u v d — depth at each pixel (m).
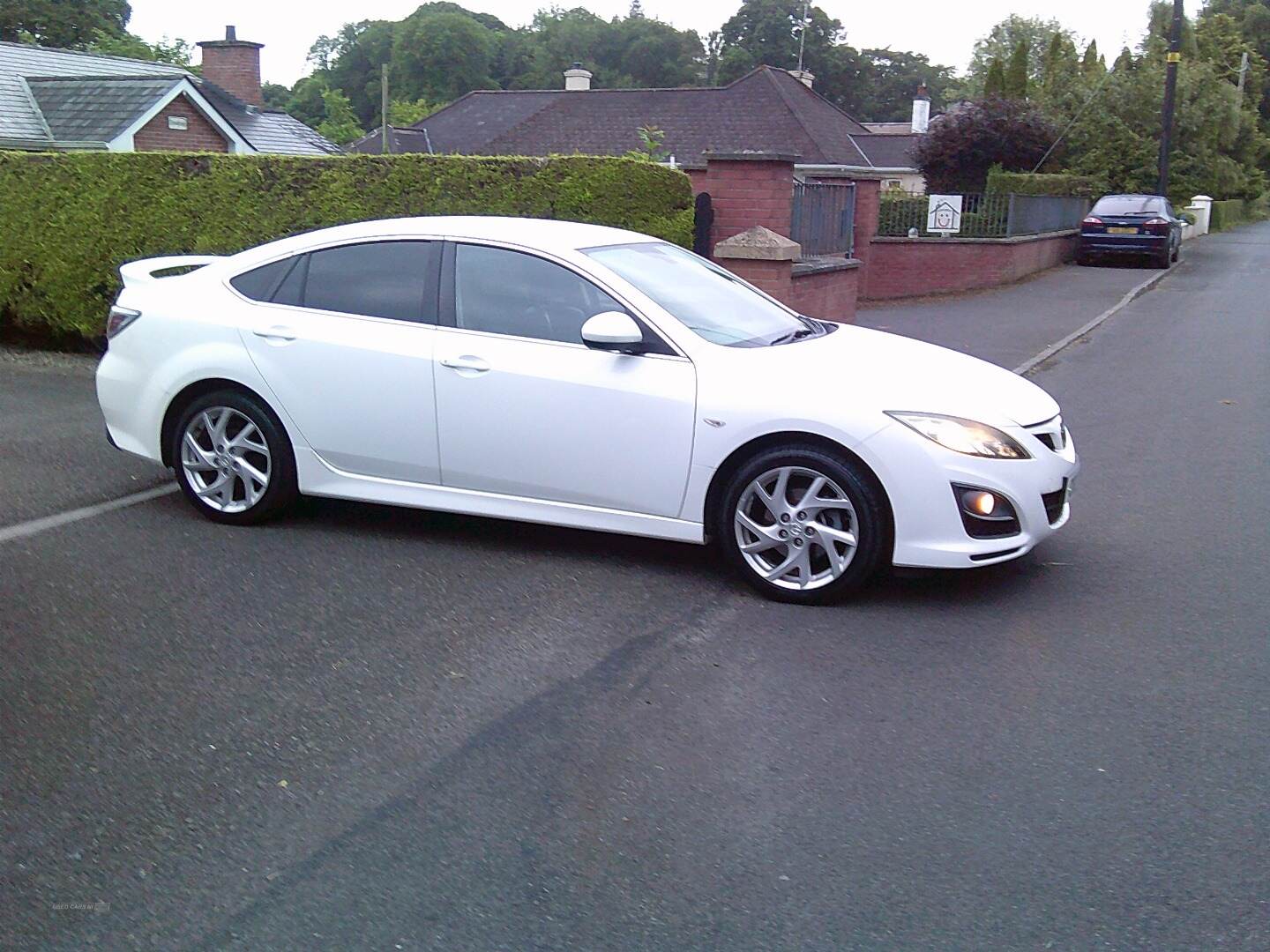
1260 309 17.83
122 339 6.46
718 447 5.35
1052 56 48.50
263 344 6.12
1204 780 3.82
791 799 3.71
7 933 3.05
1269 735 4.13
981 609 5.32
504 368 5.67
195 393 6.35
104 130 22.44
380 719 4.20
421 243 6.02
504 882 3.27
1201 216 39.81
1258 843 3.46
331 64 76.12
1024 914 3.13
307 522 6.48
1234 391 10.91
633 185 10.75
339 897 3.20
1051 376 11.80
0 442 8.13
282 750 3.98
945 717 4.27
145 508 6.69
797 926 3.09
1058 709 4.33
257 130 27.38
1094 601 5.44
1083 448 8.62
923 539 5.15
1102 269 25.41
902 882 3.27
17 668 4.58
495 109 42.88
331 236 6.21
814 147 37.06
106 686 4.44
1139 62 41.41
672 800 3.70
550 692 4.43
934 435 5.14
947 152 30.11
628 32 85.88
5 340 12.16
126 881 3.27
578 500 5.68
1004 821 3.58
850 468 5.18
